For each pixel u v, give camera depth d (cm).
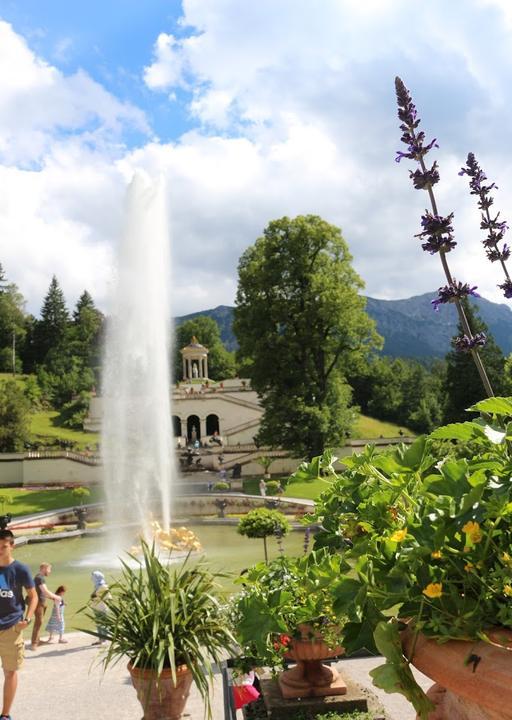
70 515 4316
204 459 6881
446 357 6166
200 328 12850
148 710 695
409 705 812
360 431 9169
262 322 5281
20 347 13712
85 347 12962
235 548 2969
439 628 234
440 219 505
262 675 660
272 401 5178
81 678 1075
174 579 737
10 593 827
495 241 536
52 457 6412
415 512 282
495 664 211
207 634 712
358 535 357
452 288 497
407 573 257
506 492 240
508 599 236
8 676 820
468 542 246
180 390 8575
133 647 702
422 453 300
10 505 4950
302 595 511
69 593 2200
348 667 991
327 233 5169
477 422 332
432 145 527
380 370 10288
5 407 7525
